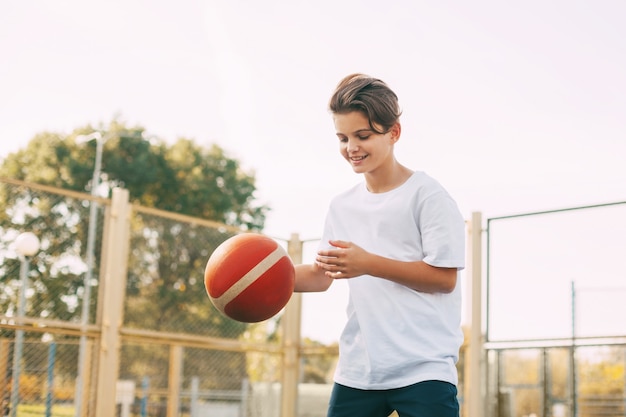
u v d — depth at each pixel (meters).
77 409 8.41
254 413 11.58
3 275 7.97
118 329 7.73
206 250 9.55
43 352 10.05
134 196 32.41
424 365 3.06
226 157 34.84
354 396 3.22
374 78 3.17
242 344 8.61
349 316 3.28
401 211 3.16
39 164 32.19
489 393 7.74
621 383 8.52
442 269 3.06
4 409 8.15
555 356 8.74
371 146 3.10
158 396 16.88
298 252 8.90
